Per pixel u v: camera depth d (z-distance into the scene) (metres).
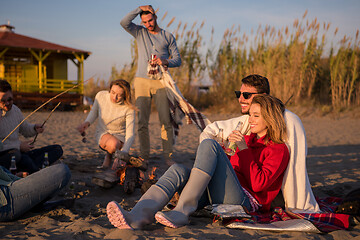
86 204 2.95
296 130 2.31
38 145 6.23
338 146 6.99
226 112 14.38
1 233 2.18
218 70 15.60
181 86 14.77
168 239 1.94
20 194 2.31
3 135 3.26
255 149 2.45
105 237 1.97
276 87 14.08
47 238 2.03
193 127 10.28
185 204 2.15
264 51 15.05
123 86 3.84
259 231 2.14
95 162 4.78
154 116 13.13
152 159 5.12
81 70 17.48
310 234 2.10
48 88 17.64
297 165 2.30
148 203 2.10
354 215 2.32
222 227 2.21
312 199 2.38
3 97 3.10
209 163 2.17
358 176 4.25
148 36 4.61
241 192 2.28
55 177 2.42
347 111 13.58
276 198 2.44
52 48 17.64
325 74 14.91
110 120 4.00
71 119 11.60
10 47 17.11
